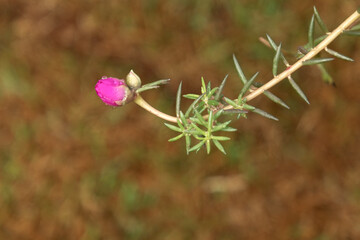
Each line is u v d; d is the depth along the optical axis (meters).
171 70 0.79
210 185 0.77
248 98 0.36
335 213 0.75
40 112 0.81
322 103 0.76
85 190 0.79
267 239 0.76
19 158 0.80
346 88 0.75
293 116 0.77
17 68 0.82
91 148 0.80
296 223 0.75
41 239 0.78
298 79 0.76
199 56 0.79
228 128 0.35
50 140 0.81
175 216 0.77
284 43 0.76
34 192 0.80
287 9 0.77
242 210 0.77
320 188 0.76
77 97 0.81
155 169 0.78
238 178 0.77
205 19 0.79
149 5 0.80
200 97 0.35
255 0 0.77
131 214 0.78
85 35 0.81
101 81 0.35
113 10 0.81
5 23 0.83
